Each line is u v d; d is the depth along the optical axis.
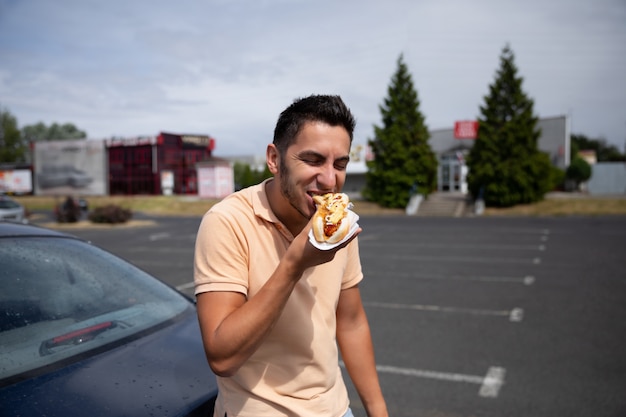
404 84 26.88
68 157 47.78
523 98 24.22
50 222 22.62
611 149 65.31
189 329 2.00
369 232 16.64
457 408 3.46
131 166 45.72
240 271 1.27
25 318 1.73
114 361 1.67
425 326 5.44
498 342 4.82
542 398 3.58
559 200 24.69
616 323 5.36
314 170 1.25
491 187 24.16
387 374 4.09
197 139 47.69
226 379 1.39
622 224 16.97
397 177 26.27
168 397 1.50
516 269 8.89
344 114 1.27
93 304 1.96
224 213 1.30
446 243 13.11
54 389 1.46
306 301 1.38
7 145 61.19
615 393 3.62
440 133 37.38
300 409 1.34
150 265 10.20
